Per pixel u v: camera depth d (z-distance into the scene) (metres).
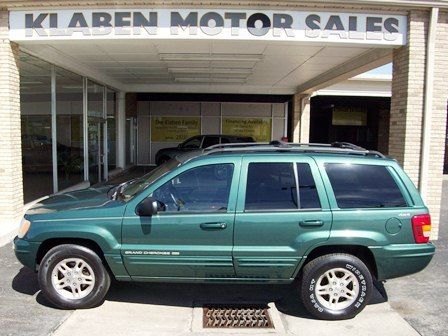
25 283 4.91
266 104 19.64
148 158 19.95
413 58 7.38
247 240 4.04
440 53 7.39
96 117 13.48
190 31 7.36
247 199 4.09
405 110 7.50
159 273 4.14
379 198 4.14
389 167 4.23
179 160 4.60
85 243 4.25
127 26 7.36
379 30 7.44
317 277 4.07
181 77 14.08
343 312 4.08
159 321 4.03
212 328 3.90
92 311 4.21
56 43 7.83
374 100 20.34
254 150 4.34
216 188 4.15
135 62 10.91
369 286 4.08
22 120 8.88
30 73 9.16
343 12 7.39
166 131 19.83
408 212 4.10
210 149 4.71
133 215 4.09
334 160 4.22
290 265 4.05
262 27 7.37
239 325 3.98
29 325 3.88
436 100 7.45
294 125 16.92
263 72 12.66
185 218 4.04
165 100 19.19
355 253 4.23
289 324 4.03
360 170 4.21
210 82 15.43
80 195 4.93
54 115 9.99
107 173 14.78
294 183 4.14
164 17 7.34
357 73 10.99
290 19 7.38
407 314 4.29
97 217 4.13
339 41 7.44
